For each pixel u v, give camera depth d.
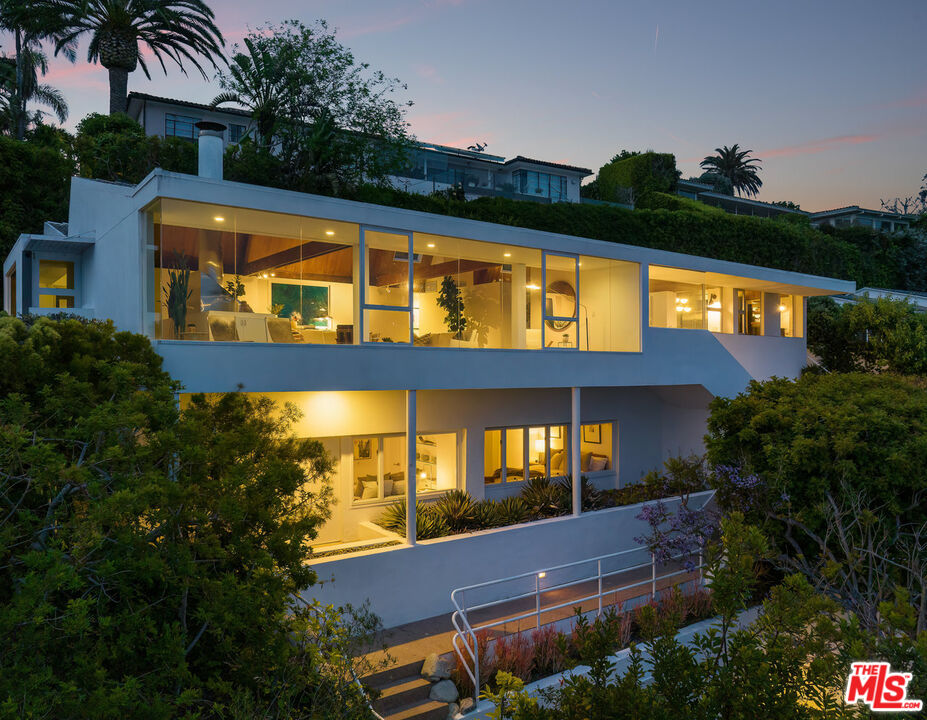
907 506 12.08
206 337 9.88
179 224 9.66
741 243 33.69
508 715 4.66
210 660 6.89
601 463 17.88
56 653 5.70
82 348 7.96
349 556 10.84
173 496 6.27
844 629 4.58
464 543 12.12
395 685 9.29
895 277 41.91
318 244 10.89
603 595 12.58
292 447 8.52
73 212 15.95
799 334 21.52
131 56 29.23
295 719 6.79
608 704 4.26
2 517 6.20
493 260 13.15
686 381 16.34
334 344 10.80
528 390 16.23
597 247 14.32
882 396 13.41
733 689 4.24
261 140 25.33
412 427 11.72
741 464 13.18
